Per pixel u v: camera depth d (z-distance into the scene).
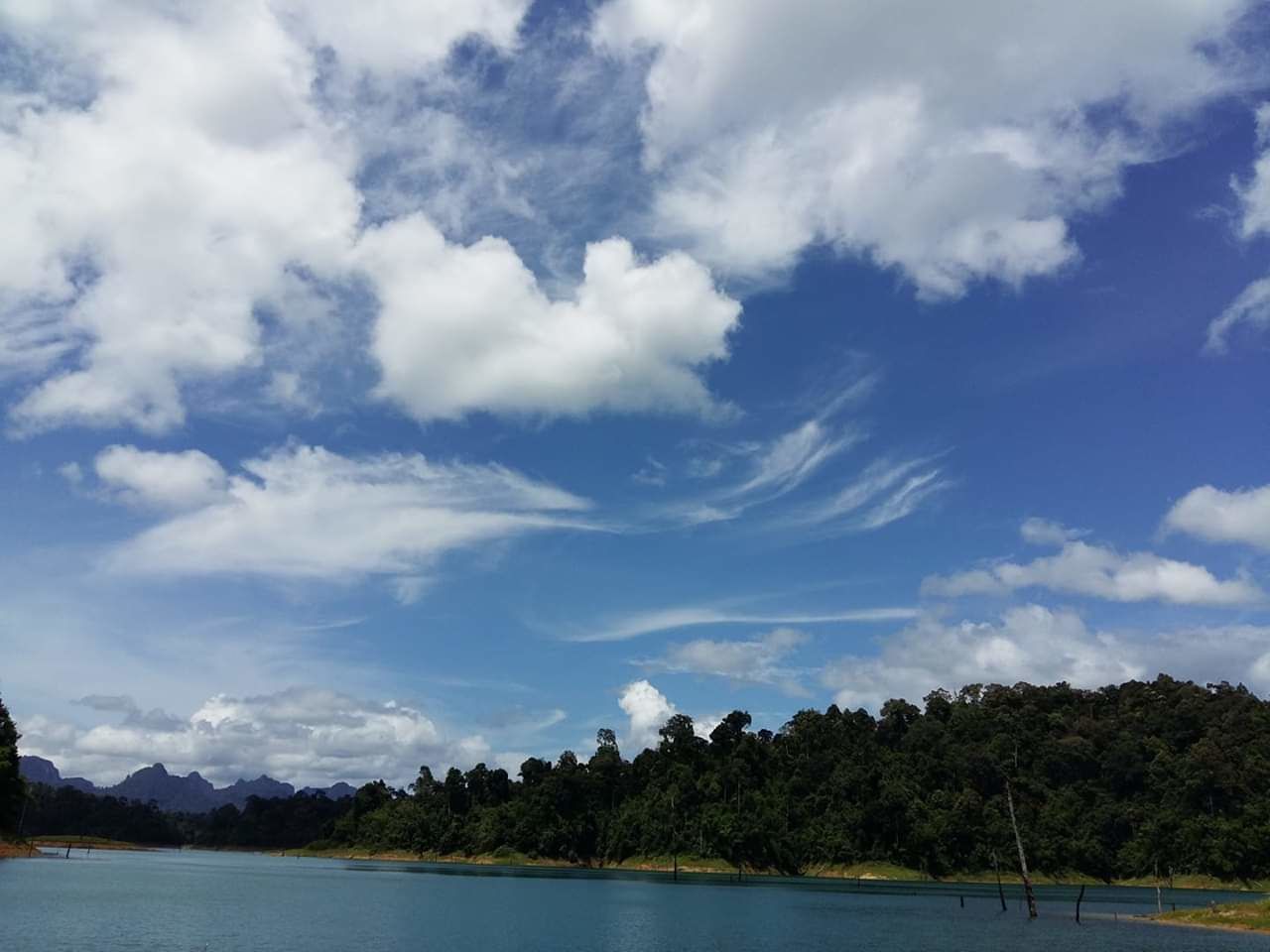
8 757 163.00
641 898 143.75
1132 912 136.12
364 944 78.75
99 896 112.06
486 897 138.25
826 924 106.81
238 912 101.44
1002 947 86.06
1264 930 104.88
